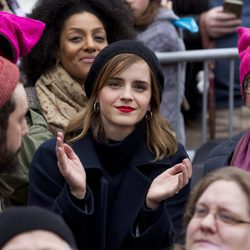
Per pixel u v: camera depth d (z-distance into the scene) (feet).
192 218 15.29
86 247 19.75
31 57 25.13
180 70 30.09
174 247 16.78
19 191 21.65
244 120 33.40
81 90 24.48
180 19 31.78
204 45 33.83
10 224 12.42
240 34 21.07
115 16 25.35
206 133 32.09
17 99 18.12
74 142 20.72
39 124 23.38
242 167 20.30
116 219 20.12
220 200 15.01
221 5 35.01
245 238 14.93
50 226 12.44
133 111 20.67
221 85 33.40
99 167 20.22
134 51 20.94
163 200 19.11
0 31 19.53
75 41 24.91
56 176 20.25
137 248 19.36
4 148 18.06
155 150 20.88
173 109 30.14
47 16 25.04
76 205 18.86
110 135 20.83
